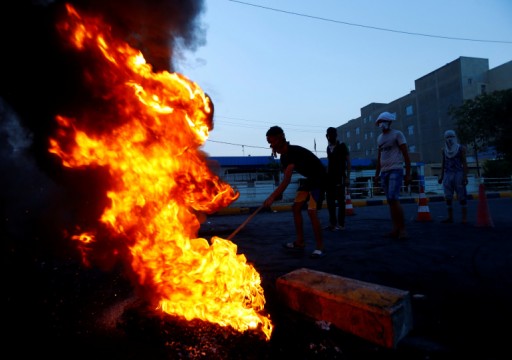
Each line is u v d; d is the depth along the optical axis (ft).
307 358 5.08
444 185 20.13
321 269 9.97
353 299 6.00
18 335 5.73
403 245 13.26
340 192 18.71
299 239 13.23
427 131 153.69
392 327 5.39
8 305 6.97
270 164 76.28
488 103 85.40
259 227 20.68
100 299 7.45
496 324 6.05
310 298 6.73
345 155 18.74
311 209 11.72
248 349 5.26
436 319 6.35
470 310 6.70
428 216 21.44
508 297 7.29
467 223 19.57
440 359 5.04
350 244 13.89
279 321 6.51
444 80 144.25
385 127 15.44
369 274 9.31
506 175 80.33
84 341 5.57
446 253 11.60
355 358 5.14
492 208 29.60
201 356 5.07
